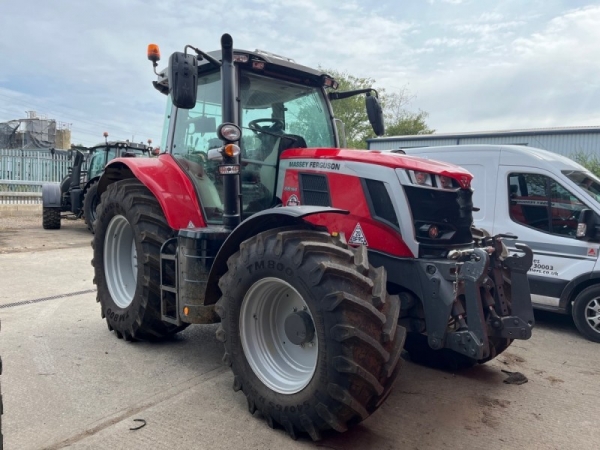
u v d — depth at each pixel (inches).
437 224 127.5
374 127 177.9
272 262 110.8
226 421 116.7
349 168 134.8
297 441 109.0
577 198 209.0
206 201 155.5
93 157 498.6
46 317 197.9
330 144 173.0
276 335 123.0
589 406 133.9
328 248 107.4
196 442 107.0
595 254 201.2
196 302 137.0
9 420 114.2
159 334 167.0
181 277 140.5
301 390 106.9
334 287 101.2
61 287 249.6
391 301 108.0
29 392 129.2
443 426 119.4
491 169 233.5
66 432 109.6
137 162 172.2
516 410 130.0
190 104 129.4
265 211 115.9
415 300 125.9
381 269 110.3
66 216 525.7
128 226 179.3
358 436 112.6
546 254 213.0
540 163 221.1
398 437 113.0
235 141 136.9
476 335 112.7
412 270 123.5
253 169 150.7
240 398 129.3
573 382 151.7
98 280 184.1
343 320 98.9
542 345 190.9
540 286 214.4
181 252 140.5
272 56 156.4
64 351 160.4
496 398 137.4
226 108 137.6
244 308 119.3
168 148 172.6
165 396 129.3
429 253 125.7
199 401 126.8
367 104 178.1
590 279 202.8
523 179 225.0
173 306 152.6
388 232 127.6
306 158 145.3
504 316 126.1
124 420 115.7
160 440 107.3
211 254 137.9
